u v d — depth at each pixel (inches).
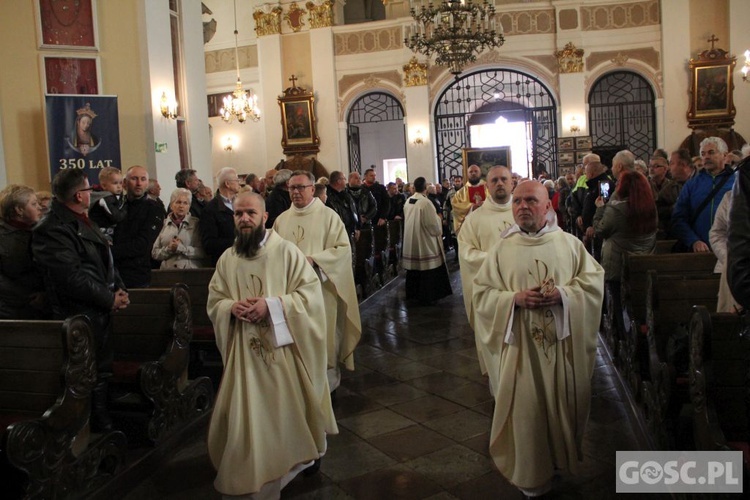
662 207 232.2
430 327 283.7
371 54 713.0
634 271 173.9
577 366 122.9
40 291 147.9
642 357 164.4
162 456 155.1
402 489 136.4
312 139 718.5
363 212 380.2
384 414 180.5
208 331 200.1
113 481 137.0
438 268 336.2
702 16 654.5
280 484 128.6
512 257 127.5
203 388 176.9
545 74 684.1
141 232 187.3
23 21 337.7
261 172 756.0
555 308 121.6
